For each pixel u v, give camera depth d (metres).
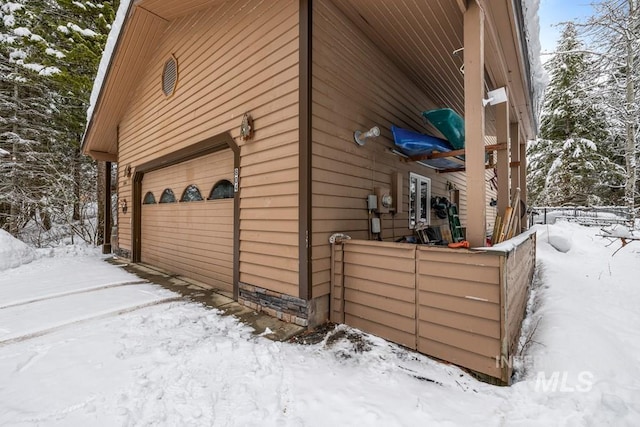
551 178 14.70
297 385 2.07
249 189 3.80
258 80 3.64
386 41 4.05
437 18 3.47
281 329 3.06
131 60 6.33
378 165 4.31
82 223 10.40
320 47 3.23
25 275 5.62
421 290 2.60
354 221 3.79
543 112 16.08
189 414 1.75
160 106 6.01
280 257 3.38
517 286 2.95
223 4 4.26
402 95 4.91
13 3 8.73
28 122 10.02
